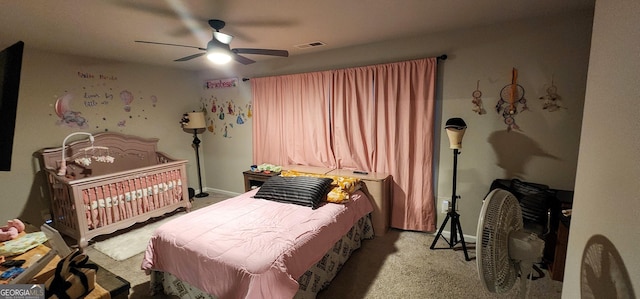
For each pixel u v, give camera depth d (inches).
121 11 82.7
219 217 90.9
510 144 104.2
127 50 128.6
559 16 92.0
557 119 96.0
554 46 93.7
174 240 77.7
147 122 165.5
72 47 121.8
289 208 99.2
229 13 85.4
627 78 31.7
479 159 110.5
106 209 121.2
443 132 116.0
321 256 81.4
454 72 110.7
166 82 173.3
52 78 128.3
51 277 51.1
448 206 118.3
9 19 87.8
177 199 152.1
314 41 119.4
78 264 51.9
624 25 32.8
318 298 82.5
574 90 92.7
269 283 63.9
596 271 38.0
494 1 81.3
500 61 102.3
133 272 98.3
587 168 42.9
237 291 64.1
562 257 83.4
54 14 84.2
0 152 56.4
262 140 163.3
